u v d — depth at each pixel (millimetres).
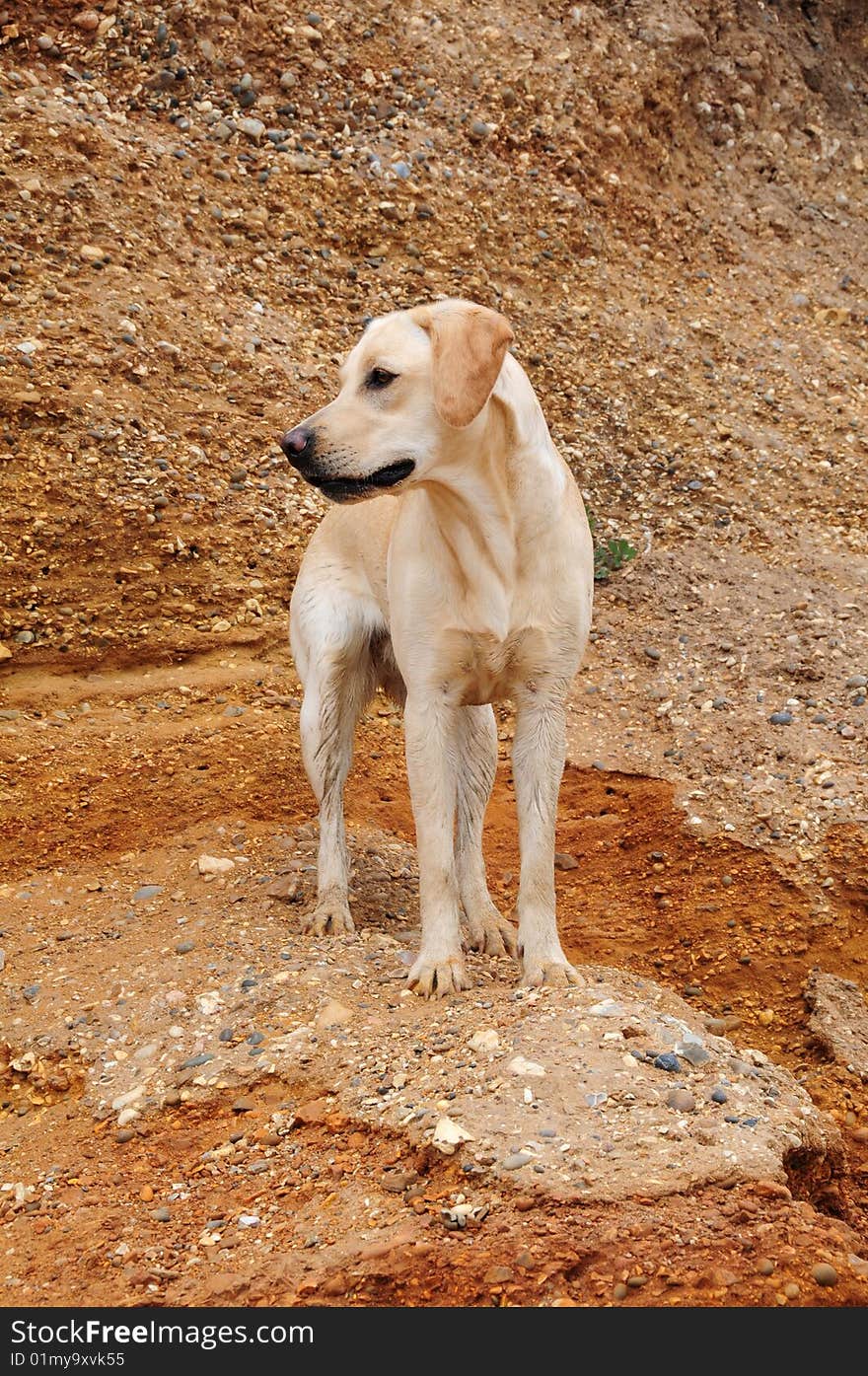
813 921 3711
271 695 4195
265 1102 3191
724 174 6566
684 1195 2977
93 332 4539
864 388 5562
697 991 3643
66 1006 3383
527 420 3279
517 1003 3268
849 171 6949
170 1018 3336
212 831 3846
